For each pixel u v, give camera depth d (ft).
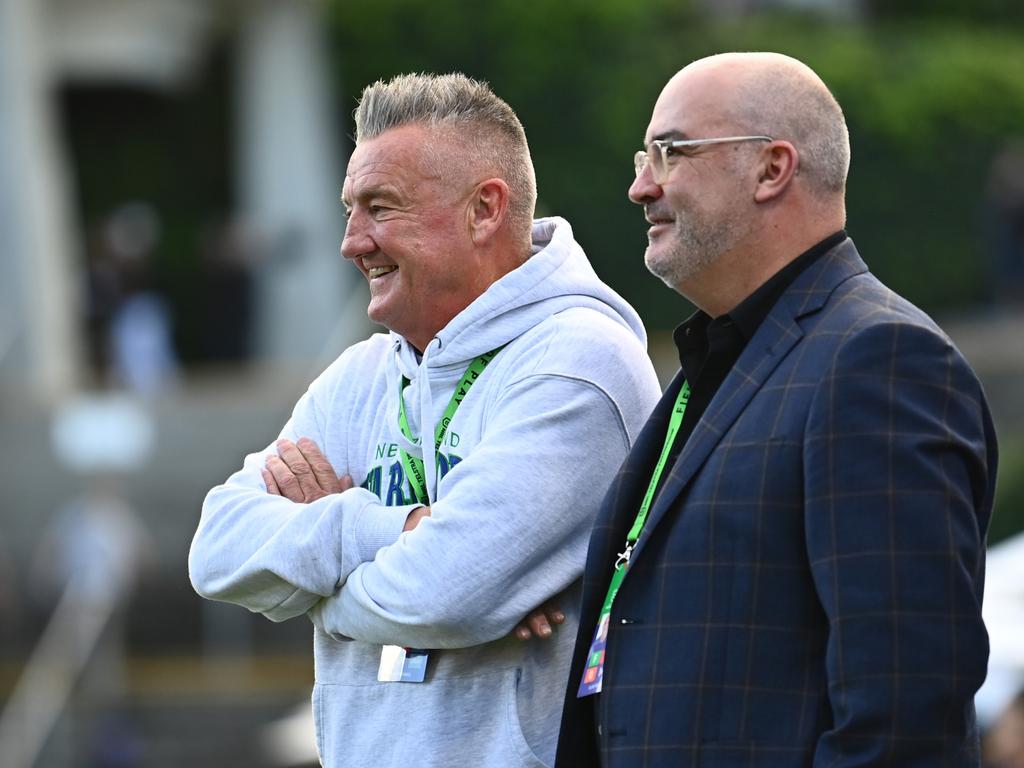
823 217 34.68
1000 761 76.89
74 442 204.54
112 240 249.34
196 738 162.50
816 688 32.14
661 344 234.38
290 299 250.98
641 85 262.06
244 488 41.19
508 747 38.01
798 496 32.40
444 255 39.70
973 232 274.77
